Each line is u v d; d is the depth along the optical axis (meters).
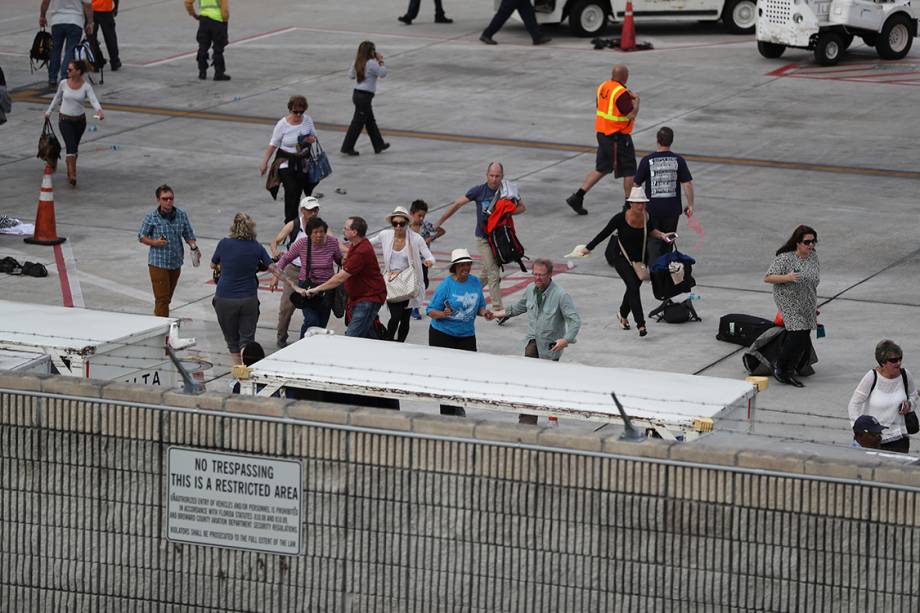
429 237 49.41
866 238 56.25
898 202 61.53
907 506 18.97
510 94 83.25
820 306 48.00
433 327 38.75
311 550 21.38
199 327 46.09
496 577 20.69
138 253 54.41
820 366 42.28
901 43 92.69
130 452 21.73
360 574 21.20
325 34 102.00
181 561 21.91
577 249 51.31
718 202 61.53
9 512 22.31
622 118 58.81
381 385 28.08
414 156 69.81
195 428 21.45
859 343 44.19
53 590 22.41
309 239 43.00
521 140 73.12
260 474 21.33
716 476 19.66
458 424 20.53
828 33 90.12
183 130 74.88
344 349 30.97
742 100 81.25
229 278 41.38
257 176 66.31
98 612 22.28
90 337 32.22
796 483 19.36
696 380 28.94
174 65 91.25
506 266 53.88
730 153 69.94
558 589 20.50
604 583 20.31
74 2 84.25
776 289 40.41
